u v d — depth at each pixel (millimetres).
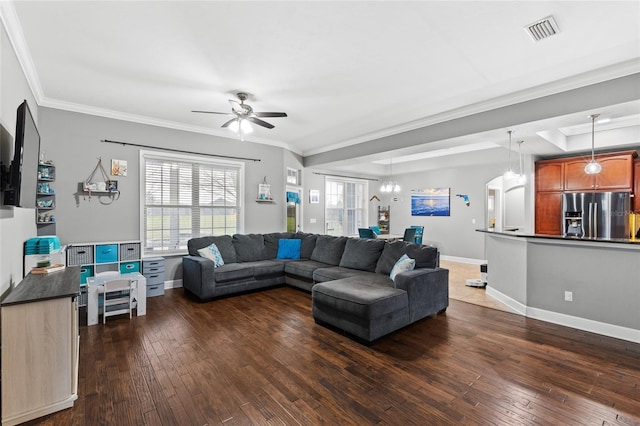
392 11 2158
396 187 7785
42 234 3867
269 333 3174
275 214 6258
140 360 2576
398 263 3770
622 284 3078
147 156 4707
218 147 5445
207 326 3357
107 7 2121
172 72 3107
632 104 2859
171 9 2145
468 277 5953
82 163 4172
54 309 1947
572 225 5449
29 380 1865
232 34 2441
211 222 5434
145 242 4730
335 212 8469
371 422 1837
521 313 3820
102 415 1889
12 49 2443
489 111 3807
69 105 4023
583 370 2436
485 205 7324
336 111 4234
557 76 3102
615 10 2111
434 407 1975
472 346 2883
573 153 5637
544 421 1843
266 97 3742
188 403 2012
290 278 4969
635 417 1876
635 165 4984
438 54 2729
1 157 2225
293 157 6750
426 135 4559
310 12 2172
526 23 2277
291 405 1997
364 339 2896
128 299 3615
